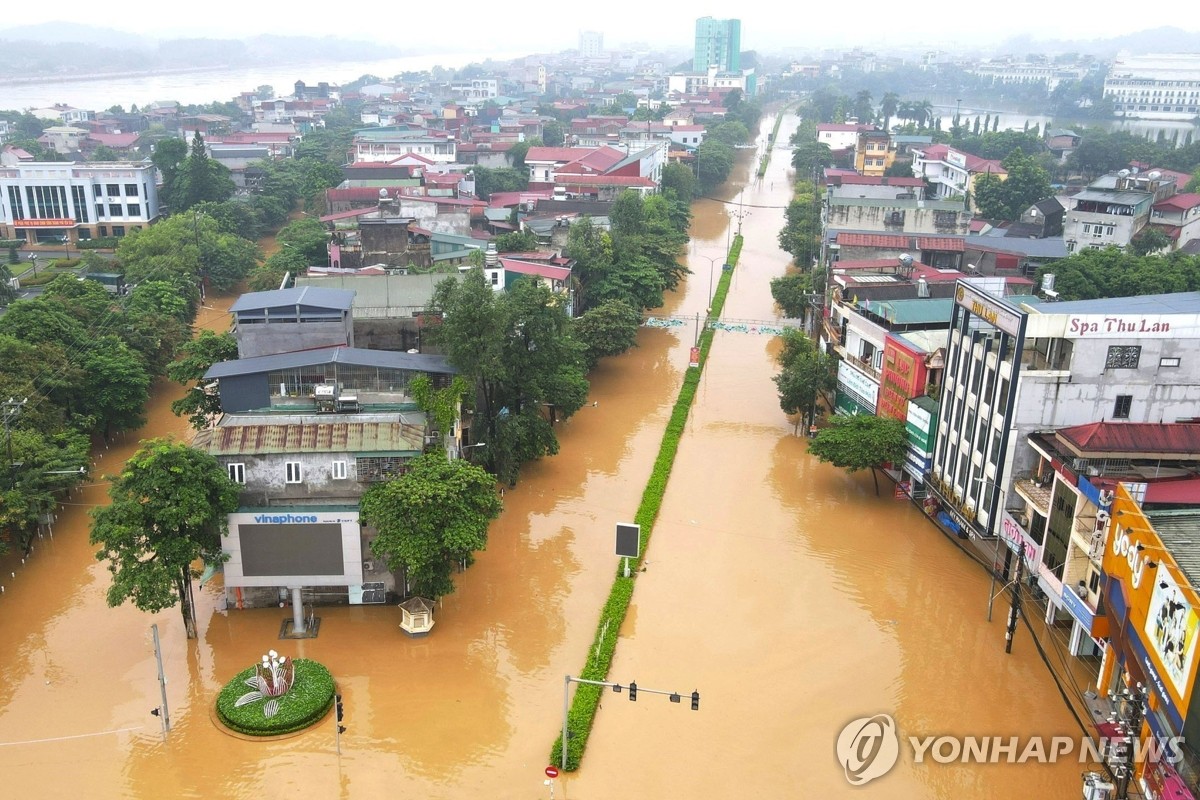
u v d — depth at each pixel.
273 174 153.38
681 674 44.75
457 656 45.88
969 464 54.34
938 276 82.00
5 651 46.03
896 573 54.06
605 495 64.00
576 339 76.38
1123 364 48.75
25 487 53.59
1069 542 43.88
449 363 58.53
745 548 56.81
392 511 45.06
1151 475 46.22
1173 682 33.25
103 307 81.62
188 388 83.19
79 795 36.81
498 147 177.38
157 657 39.78
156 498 42.94
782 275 126.06
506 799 37.03
